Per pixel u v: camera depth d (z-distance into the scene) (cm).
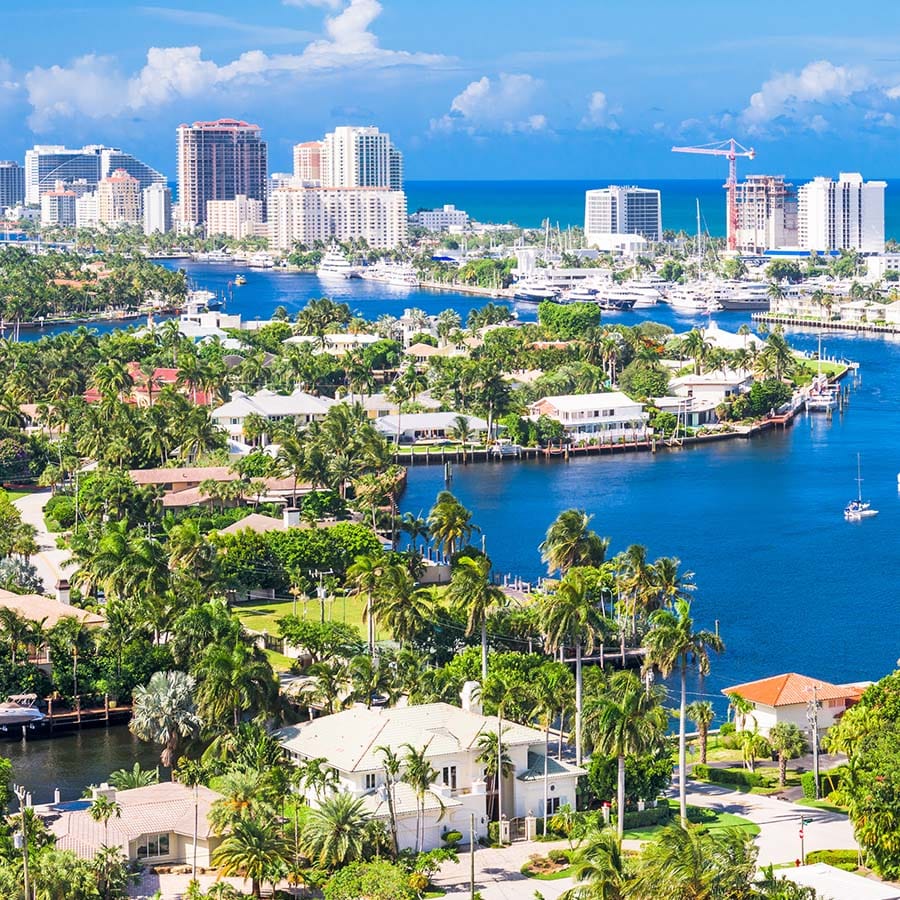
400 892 17912
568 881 19038
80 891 17725
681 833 16350
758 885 16850
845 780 19900
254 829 18425
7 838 18700
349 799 19262
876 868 18875
